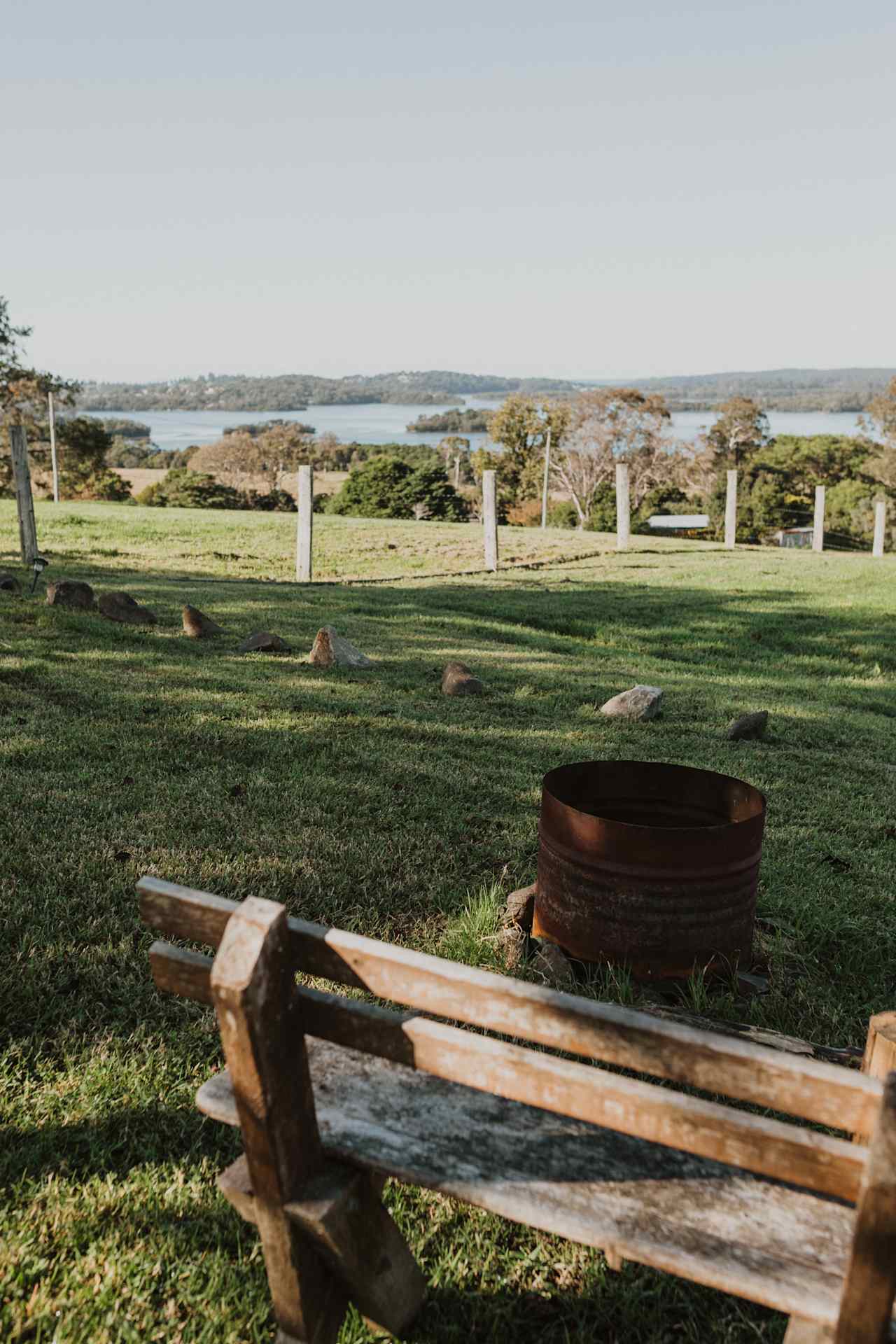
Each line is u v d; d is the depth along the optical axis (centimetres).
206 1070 348
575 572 2855
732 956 428
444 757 798
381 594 2122
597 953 427
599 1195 200
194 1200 286
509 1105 230
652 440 9088
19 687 910
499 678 1200
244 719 860
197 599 1716
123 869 509
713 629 1872
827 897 557
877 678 1516
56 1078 339
